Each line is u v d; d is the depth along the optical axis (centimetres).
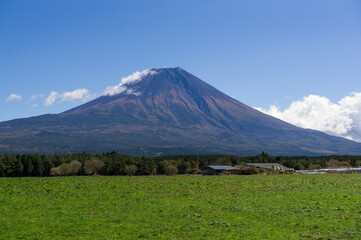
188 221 3425
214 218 3553
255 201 4612
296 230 3048
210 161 19425
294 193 5347
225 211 3919
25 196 5306
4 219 3569
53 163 12438
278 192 5531
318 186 6350
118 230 3105
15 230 3134
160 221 3441
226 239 2772
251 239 2775
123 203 4553
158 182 7619
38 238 2881
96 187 6575
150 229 3125
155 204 4462
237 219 3491
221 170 13238
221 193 5553
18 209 4169
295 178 8500
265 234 2908
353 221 3297
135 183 7381
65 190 6097
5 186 6912
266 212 3816
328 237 2811
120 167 11981
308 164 16412
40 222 3425
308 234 2902
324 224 3216
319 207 4034
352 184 6606
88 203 4597
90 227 3216
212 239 2780
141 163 12469
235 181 7744
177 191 5875
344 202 4338
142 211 3991
